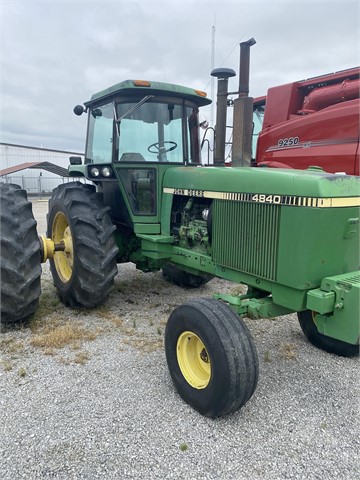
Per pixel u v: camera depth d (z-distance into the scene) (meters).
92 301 4.07
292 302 2.67
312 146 5.45
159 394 2.82
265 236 2.76
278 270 2.68
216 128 4.12
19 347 3.46
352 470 2.15
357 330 2.39
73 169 5.04
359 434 2.44
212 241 3.26
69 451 2.24
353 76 5.44
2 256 3.65
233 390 2.40
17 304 3.68
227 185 3.09
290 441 2.36
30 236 3.83
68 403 2.67
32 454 2.22
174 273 5.27
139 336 3.75
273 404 2.72
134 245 4.50
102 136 4.33
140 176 4.02
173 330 2.82
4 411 2.58
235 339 2.44
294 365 3.27
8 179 30.23
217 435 2.40
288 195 2.58
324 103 5.66
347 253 2.62
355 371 3.19
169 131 4.06
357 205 2.58
